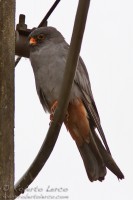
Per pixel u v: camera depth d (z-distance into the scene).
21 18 11.61
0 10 9.17
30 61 12.21
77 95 11.67
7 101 8.57
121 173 10.02
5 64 8.85
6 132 8.30
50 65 11.81
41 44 12.09
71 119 11.52
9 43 9.06
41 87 12.05
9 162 8.09
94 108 12.05
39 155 8.58
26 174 8.53
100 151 11.01
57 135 8.60
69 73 8.18
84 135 11.35
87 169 10.89
